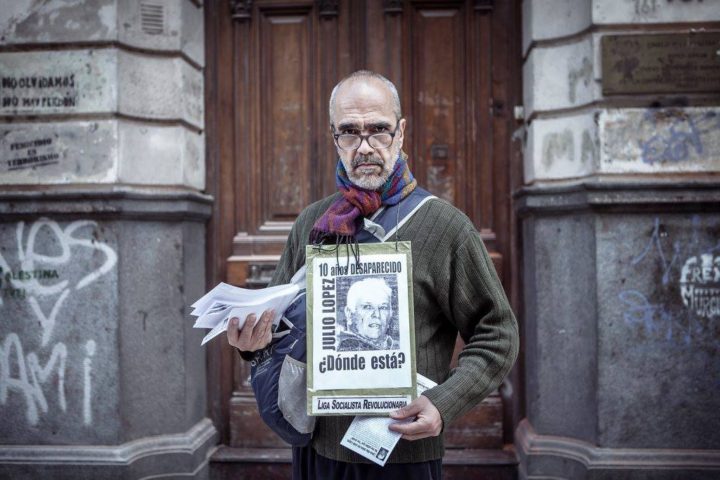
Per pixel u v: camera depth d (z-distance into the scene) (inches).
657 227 118.5
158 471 127.6
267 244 144.4
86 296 124.3
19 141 126.2
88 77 124.9
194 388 136.6
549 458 125.3
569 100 126.6
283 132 145.5
